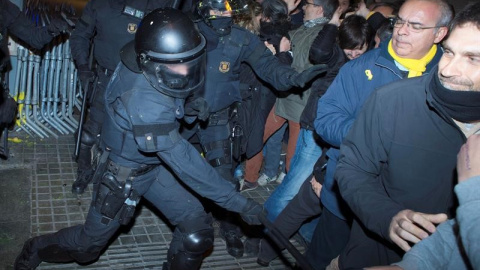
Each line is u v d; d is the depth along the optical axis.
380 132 1.98
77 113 5.19
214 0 2.90
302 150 3.39
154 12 2.31
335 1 3.52
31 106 4.88
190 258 2.76
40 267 3.14
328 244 2.96
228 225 3.56
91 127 3.91
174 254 2.79
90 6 3.68
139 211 3.86
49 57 4.77
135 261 3.36
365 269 1.33
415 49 2.35
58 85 4.86
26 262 2.88
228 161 3.27
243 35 3.08
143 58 2.22
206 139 3.25
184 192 2.74
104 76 3.76
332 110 2.57
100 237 2.68
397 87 1.94
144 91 2.29
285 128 4.29
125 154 2.48
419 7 2.31
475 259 1.08
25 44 4.61
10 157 4.34
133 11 3.55
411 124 1.93
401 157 1.97
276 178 4.59
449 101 1.72
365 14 4.62
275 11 3.44
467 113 1.73
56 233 2.82
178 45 2.20
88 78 3.85
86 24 3.70
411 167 1.98
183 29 2.23
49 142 4.70
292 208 3.23
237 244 3.54
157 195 2.71
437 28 2.31
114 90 2.40
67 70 4.88
